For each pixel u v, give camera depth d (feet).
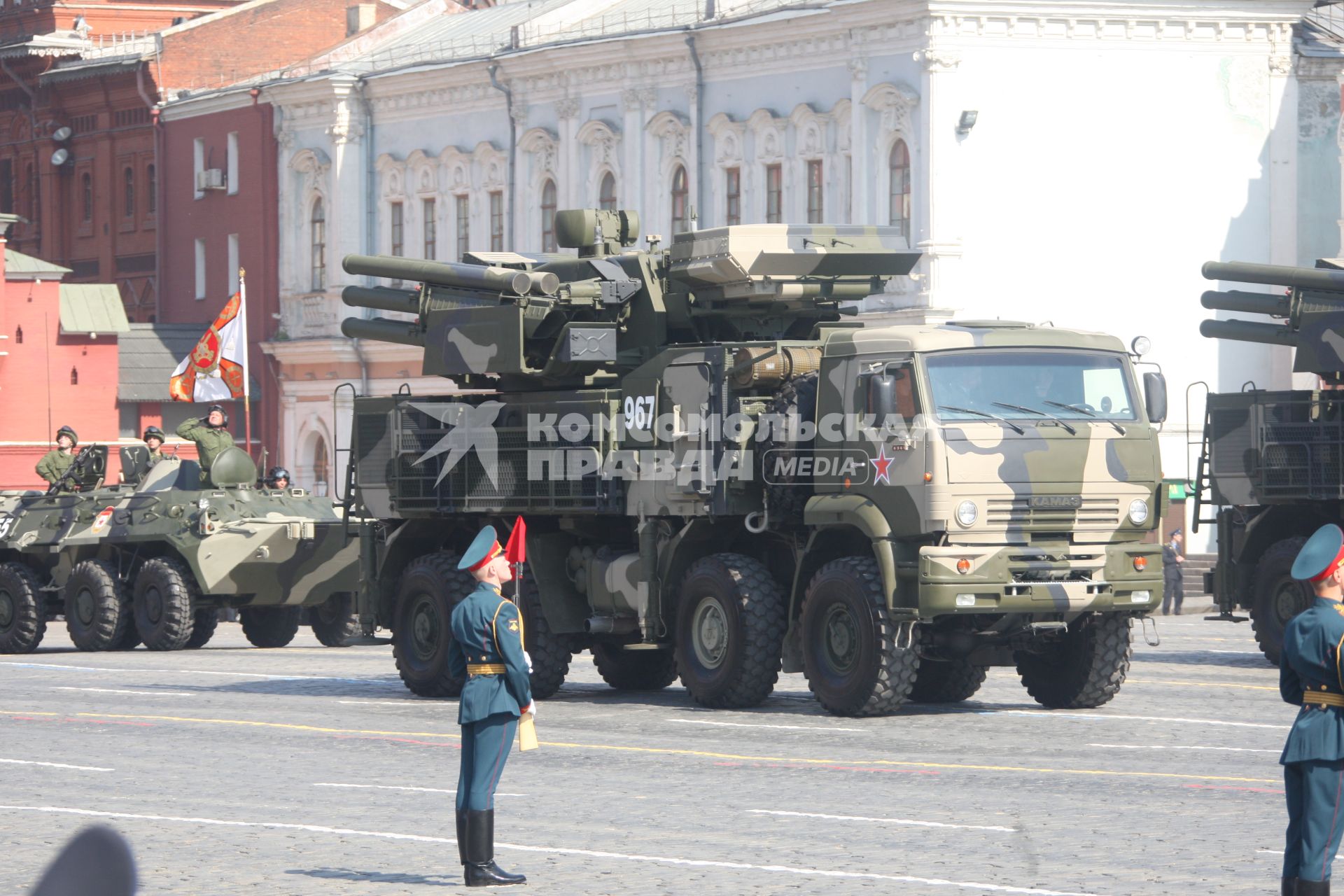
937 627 211.82
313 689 260.62
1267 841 134.00
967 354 207.10
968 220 518.78
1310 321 271.08
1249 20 541.75
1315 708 105.09
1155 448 212.43
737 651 217.15
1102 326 531.50
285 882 124.16
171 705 239.91
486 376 249.75
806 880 121.70
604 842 136.77
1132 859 127.75
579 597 241.35
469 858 121.39
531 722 122.52
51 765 183.21
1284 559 270.26
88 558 357.61
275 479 366.43
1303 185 555.28
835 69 543.80
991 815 146.30
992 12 517.55
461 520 249.96
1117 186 532.32
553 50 618.44
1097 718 210.59
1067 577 207.41
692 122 583.99
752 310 234.38
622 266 238.89
